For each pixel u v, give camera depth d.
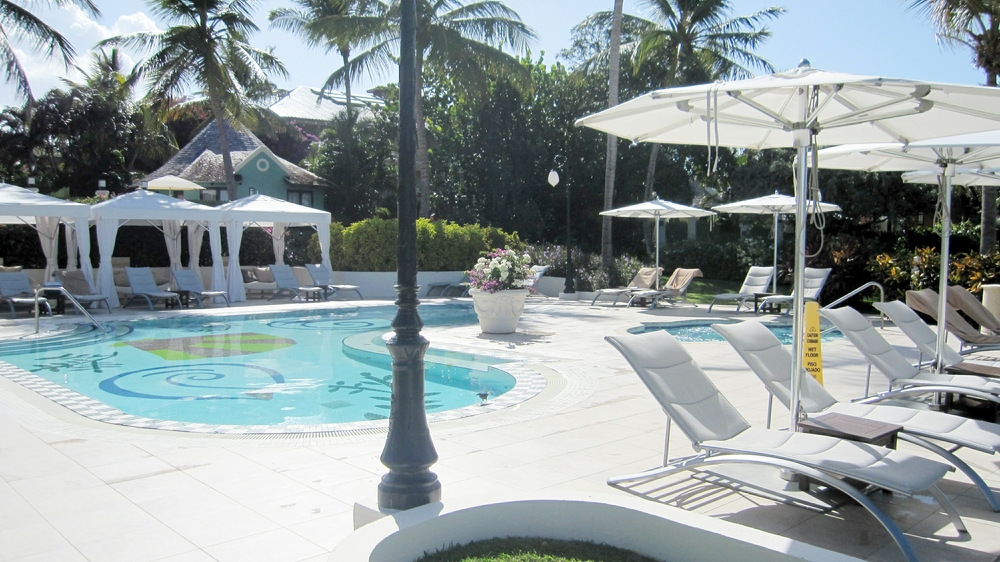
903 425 4.45
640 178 30.39
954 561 3.56
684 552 3.00
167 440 5.89
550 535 3.31
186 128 42.19
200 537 3.86
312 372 10.01
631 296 18.25
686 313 16.59
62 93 34.50
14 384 8.40
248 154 31.55
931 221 25.70
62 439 5.91
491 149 29.56
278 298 20.75
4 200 15.13
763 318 15.34
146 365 10.46
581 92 30.27
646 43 24.95
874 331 6.73
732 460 3.90
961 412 6.59
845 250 18.33
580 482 4.75
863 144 6.88
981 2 14.69
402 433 3.73
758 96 4.66
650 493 4.51
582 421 6.49
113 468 5.10
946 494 4.57
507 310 12.74
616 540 3.21
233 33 23.19
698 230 32.91
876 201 23.03
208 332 14.12
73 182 34.34
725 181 29.91
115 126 35.22
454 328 13.88
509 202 30.05
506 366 9.51
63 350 11.77
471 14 25.47
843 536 3.88
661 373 4.50
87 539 3.83
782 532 3.93
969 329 8.53
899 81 3.69
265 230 23.55
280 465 5.18
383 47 25.56
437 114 31.19
